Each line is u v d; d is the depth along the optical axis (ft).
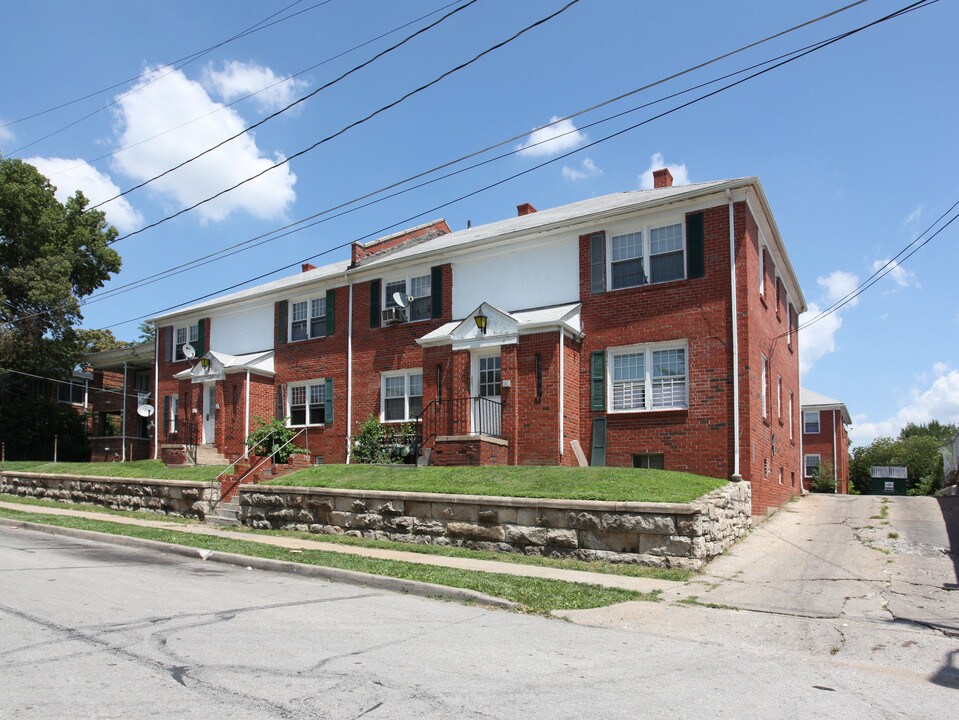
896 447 177.68
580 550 38.83
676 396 56.08
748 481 51.52
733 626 26.02
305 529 50.75
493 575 33.53
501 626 25.00
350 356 76.07
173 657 19.65
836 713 17.10
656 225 58.70
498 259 67.05
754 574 35.58
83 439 117.80
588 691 17.88
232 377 81.35
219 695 16.70
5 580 30.58
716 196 55.47
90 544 44.27
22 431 106.63
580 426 59.31
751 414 52.95
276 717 15.40
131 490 64.80
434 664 19.74
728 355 53.83
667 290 57.00
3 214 104.94
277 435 71.67
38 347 107.65
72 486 70.90
